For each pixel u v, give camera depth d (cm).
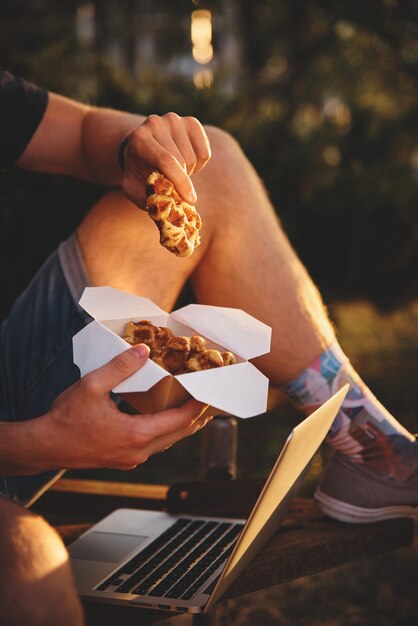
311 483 301
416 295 542
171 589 123
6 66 422
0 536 93
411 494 158
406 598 229
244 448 356
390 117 573
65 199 351
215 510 165
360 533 156
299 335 151
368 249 509
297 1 777
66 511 184
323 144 519
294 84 782
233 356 118
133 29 875
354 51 731
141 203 130
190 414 109
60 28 462
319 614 221
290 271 153
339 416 154
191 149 127
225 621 216
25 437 109
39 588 90
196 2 884
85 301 119
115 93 438
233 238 151
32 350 145
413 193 514
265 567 141
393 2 577
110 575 129
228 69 554
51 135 166
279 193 488
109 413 106
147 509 179
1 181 349
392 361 475
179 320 127
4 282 355
